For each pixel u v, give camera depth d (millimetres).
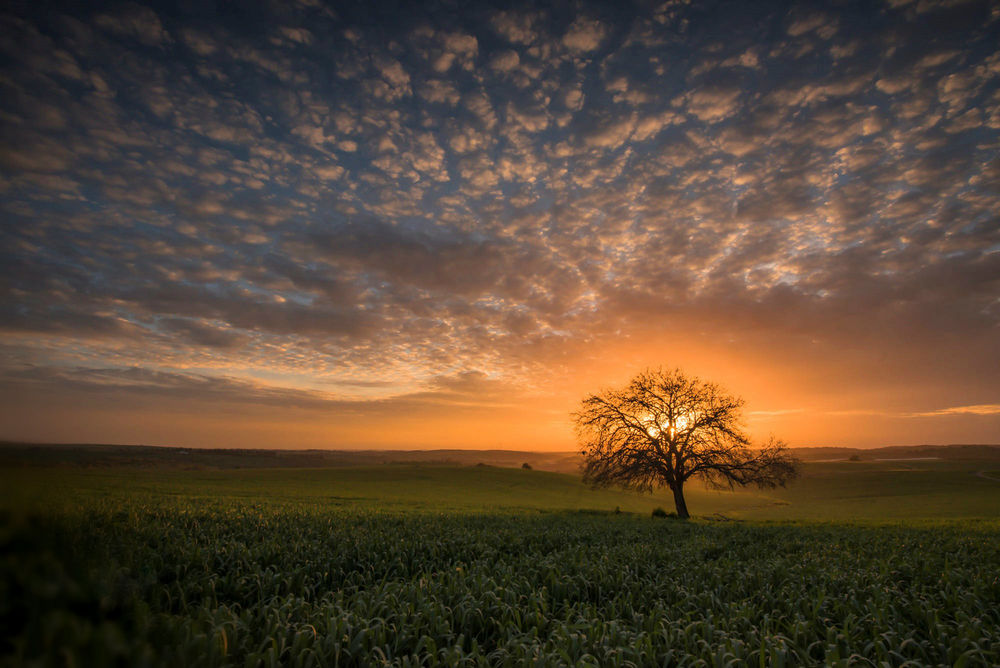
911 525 34500
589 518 34125
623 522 31016
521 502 55125
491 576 10352
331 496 44406
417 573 11336
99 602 1105
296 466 92688
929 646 7219
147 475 48969
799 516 51500
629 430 45625
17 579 917
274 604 7645
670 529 25906
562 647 6637
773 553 16375
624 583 10250
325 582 10312
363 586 10180
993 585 10180
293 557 11484
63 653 972
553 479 87438
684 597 9477
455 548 14234
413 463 107875
